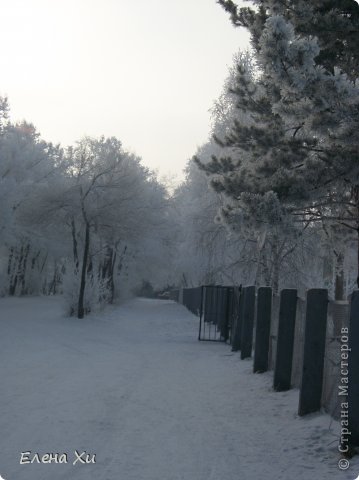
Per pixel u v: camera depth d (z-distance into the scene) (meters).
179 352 16.84
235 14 14.35
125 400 8.60
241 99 14.32
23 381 10.02
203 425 7.20
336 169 11.27
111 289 49.06
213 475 5.22
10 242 42.75
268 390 9.57
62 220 42.06
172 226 53.75
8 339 18.58
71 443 6.10
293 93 10.10
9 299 49.97
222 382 10.73
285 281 28.78
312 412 7.45
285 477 5.20
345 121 9.88
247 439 6.57
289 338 9.56
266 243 25.48
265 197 11.13
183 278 60.25
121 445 6.10
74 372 11.42
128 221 41.09
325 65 12.06
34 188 42.00
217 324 26.78
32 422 6.95
